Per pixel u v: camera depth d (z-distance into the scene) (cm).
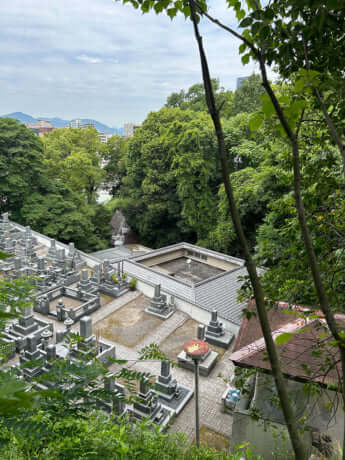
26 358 1504
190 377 1644
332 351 713
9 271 2362
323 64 317
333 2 197
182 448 552
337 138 224
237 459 548
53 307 2183
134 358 1741
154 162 3712
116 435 416
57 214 3503
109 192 5481
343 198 567
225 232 3031
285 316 1050
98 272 2448
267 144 633
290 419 206
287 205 639
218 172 3478
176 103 4894
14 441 298
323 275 529
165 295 2269
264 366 765
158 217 4025
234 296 2277
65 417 257
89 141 4756
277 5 258
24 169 3456
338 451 679
